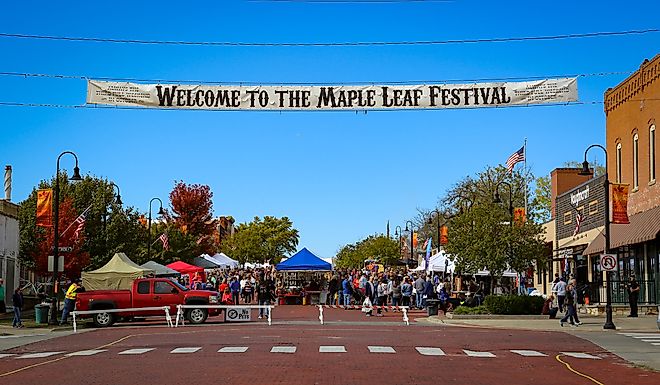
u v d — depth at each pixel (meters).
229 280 58.81
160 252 72.12
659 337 28.45
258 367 18.39
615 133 46.38
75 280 49.50
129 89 23.05
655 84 40.34
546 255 43.44
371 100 22.92
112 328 33.56
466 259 42.66
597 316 39.72
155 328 32.78
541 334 29.77
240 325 34.22
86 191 61.66
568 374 18.20
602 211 45.75
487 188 78.62
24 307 48.09
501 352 22.91
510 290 53.50
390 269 61.44
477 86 23.00
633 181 43.47
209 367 18.39
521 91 23.00
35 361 20.50
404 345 24.34
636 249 42.88
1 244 43.78
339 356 20.89
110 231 62.03
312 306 53.03
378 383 16.05
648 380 17.38
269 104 22.94
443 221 85.94
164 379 16.44
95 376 17.05
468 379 16.95
